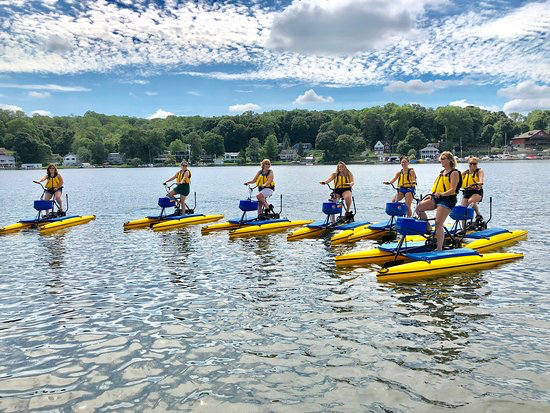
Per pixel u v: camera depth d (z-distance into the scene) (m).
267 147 180.00
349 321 7.19
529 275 9.70
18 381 5.50
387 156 173.50
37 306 8.14
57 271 10.61
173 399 5.06
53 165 18.84
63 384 5.43
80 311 7.86
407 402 4.91
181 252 12.64
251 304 8.07
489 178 51.28
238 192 38.41
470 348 6.16
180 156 190.00
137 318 7.49
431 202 11.06
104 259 11.86
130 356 6.12
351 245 13.28
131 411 4.86
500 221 17.67
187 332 6.88
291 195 32.94
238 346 6.37
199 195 34.94
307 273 10.12
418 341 6.41
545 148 179.38
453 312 7.52
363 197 29.27
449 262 10.04
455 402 4.90
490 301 8.05
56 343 6.56
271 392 5.17
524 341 6.36
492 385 5.23
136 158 185.38
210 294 8.69
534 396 4.99
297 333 6.77
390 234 14.26
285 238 14.69
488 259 10.55
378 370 5.61
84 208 25.88
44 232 16.42
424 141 174.88
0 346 6.48
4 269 10.83
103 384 5.41
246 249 12.92
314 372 5.60
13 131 179.12
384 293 8.59
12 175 99.44
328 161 174.50
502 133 187.25
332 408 4.83
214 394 5.14
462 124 181.88
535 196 28.08
